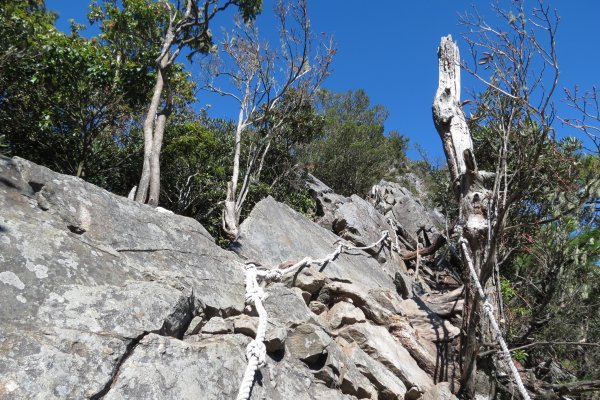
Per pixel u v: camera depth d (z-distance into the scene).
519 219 9.12
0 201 4.16
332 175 23.86
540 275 9.12
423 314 8.04
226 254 6.01
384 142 28.52
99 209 4.99
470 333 6.86
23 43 11.34
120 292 3.98
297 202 16.25
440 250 13.88
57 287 3.72
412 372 6.52
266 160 17.84
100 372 3.30
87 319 3.60
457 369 7.02
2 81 11.92
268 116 16.48
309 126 17.86
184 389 3.62
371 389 5.55
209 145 16.02
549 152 7.49
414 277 11.74
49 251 3.94
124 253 4.75
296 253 8.18
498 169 7.49
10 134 13.40
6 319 3.32
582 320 9.05
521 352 8.19
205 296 4.95
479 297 6.99
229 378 4.01
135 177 15.96
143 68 13.77
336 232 11.51
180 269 5.11
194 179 15.55
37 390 3.00
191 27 11.10
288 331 5.26
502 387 7.03
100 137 14.69
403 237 14.77
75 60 12.80
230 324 4.90
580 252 8.09
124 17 13.52
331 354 5.23
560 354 10.12
